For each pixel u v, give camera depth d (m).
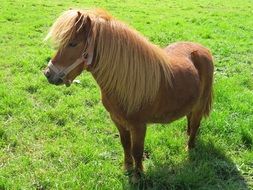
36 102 7.43
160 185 5.02
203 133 6.30
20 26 12.74
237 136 6.17
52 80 4.10
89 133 6.37
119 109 4.52
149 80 4.39
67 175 5.14
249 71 9.48
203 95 5.61
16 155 5.77
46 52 10.14
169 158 5.65
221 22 14.98
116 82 4.28
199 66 5.40
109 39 4.10
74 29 3.94
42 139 6.21
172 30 13.20
